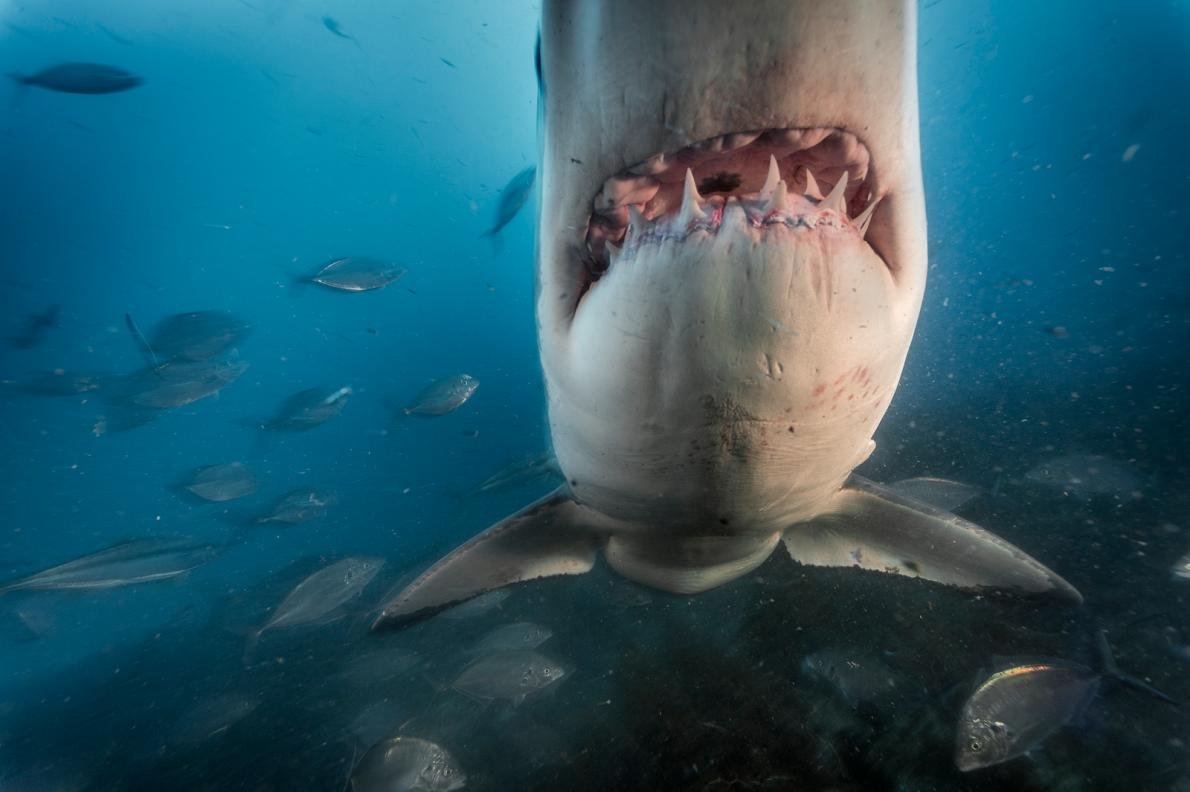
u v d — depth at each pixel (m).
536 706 4.44
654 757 3.60
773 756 3.36
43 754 6.95
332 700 5.99
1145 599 4.29
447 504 15.55
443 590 3.71
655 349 1.55
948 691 3.49
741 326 1.45
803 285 1.38
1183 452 7.34
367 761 3.95
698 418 1.70
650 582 3.76
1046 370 13.12
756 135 1.34
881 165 1.51
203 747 5.70
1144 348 13.32
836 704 3.56
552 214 1.68
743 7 1.18
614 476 2.19
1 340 30.00
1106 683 3.28
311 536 16.48
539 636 5.52
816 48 1.22
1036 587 3.23
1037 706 2.89
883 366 1.64
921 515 3.13
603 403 1.78
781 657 4.17
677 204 1.64
